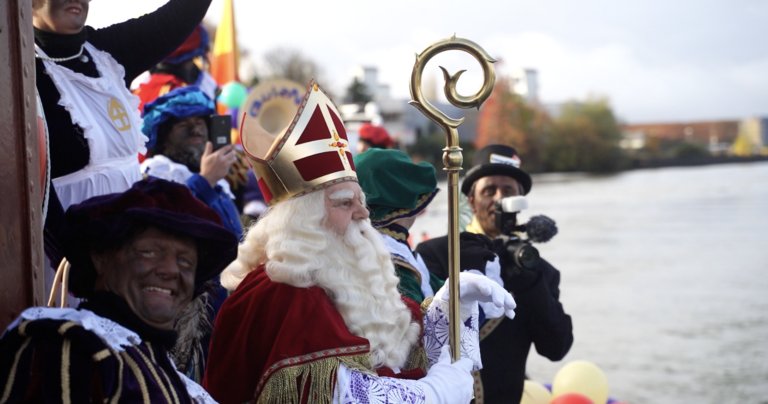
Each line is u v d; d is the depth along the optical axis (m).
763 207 27.00
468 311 2.61
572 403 4.40
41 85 2.81
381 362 2.41
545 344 3.54
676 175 57.25
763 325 9.84
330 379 2.20
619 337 9.36
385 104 52.91
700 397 7.09
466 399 2.36
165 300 1.85
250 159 2.51
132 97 3.12
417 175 3.21
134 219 1.81
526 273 3.46
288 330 2.26
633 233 20.94
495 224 3.65
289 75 49.22
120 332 1.75
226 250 1.96
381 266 2.50
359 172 3.20
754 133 89.12
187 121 3.93
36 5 2.85
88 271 1.89
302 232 2.38
